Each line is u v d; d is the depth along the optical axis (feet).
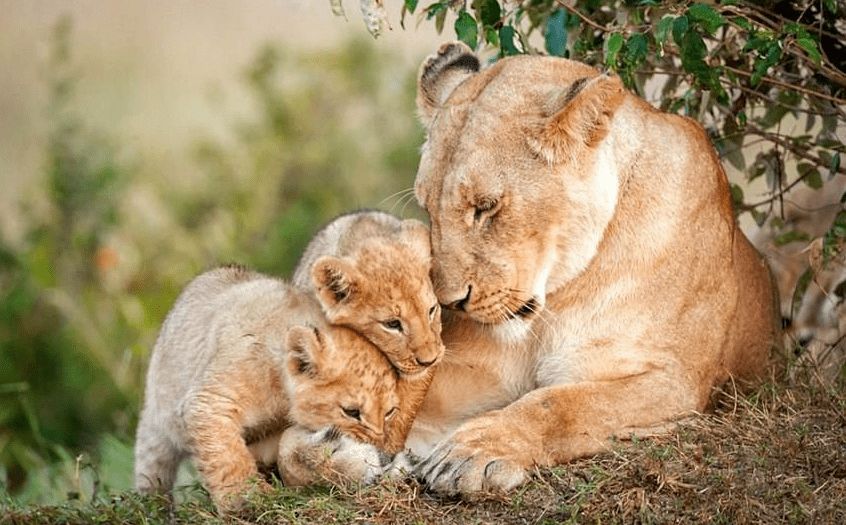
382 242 33.37
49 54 79.20
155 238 65.41
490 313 32.71
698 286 34.60
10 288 59.93
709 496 30.09
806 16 37.24
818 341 40.63
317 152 69.31
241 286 34.91
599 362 33.91
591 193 32.94
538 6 38.09
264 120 72.49
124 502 32.76
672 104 39.63
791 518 29.40
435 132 33.45
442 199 32.81
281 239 63.26
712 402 35.47
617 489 30.58
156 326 58.75
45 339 58.08
